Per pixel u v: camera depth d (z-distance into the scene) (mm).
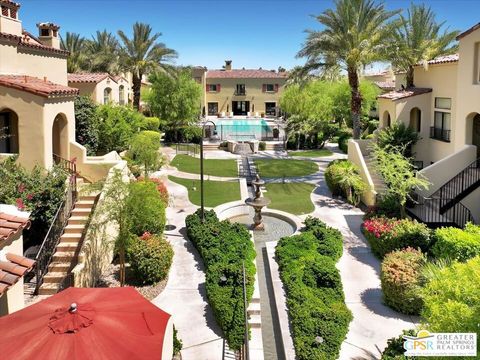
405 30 32000
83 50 61562
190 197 26578
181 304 14625
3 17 20859
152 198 18078
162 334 8008
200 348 12398
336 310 13031
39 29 26719
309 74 33094
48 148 19469
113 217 15422
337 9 30594
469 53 22453
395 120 27516
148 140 27234
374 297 14727
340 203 25828
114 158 24422
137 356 7312
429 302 8500
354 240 19672
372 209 21234
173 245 19109
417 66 29141
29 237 17703
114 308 8586
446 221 20438
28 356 7070
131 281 16219
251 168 36438
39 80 21641
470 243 14352
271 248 18469
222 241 17859
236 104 84750
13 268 9961
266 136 56781
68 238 17516
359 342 12305
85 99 28250
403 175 19328
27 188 17312
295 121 49750
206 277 15273
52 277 15641
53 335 7492
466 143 23062
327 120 50719
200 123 58000
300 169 36031
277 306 13969
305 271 15344
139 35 50250
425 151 27734
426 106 27406
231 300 13633
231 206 24250
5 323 8109
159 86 51969
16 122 21188
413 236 16688
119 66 50031
